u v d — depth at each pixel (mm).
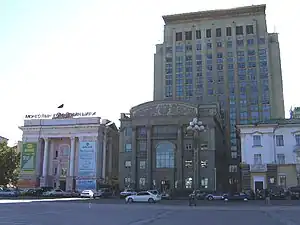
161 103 83438
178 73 130875
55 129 90125
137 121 83812
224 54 128375
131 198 51312
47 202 46688
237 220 22656
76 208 34062
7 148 92500
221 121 96250
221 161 90500
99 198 69312
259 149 68062
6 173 90812
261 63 124562
